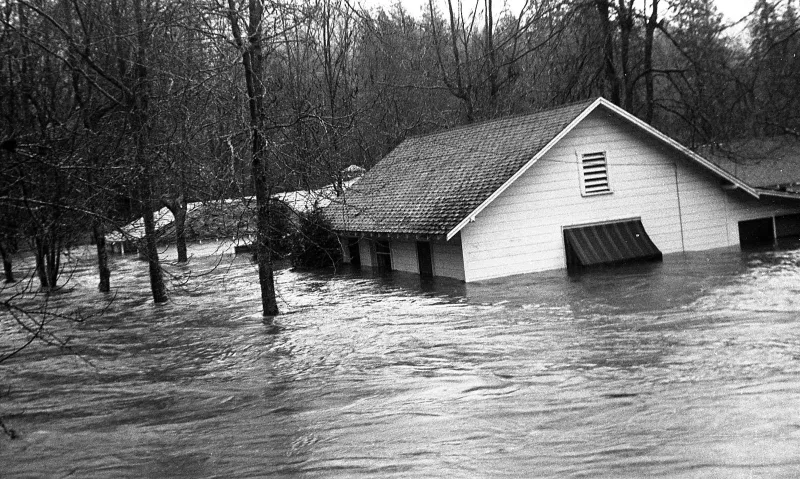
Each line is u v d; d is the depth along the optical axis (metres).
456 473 10.39
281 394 15.31
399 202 33.97
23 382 17.64
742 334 16.73
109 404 15.50
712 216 32.19
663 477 9.67
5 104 20.47
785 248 30.41
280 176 22.27
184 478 11.11
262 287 24.66
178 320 25.61
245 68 21.78
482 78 49.97
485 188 29.17
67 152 16.72
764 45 37.84
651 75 40.91
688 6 39.00
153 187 23.95
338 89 47.28
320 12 36.16
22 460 12.27
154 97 21.42
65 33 19.44
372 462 11.12
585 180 30.41
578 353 16.38
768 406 11.98
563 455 10.70
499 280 28.38
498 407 13.20
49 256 24.16
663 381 13.81
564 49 42.06
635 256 29.98
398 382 15.43
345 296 28.03
